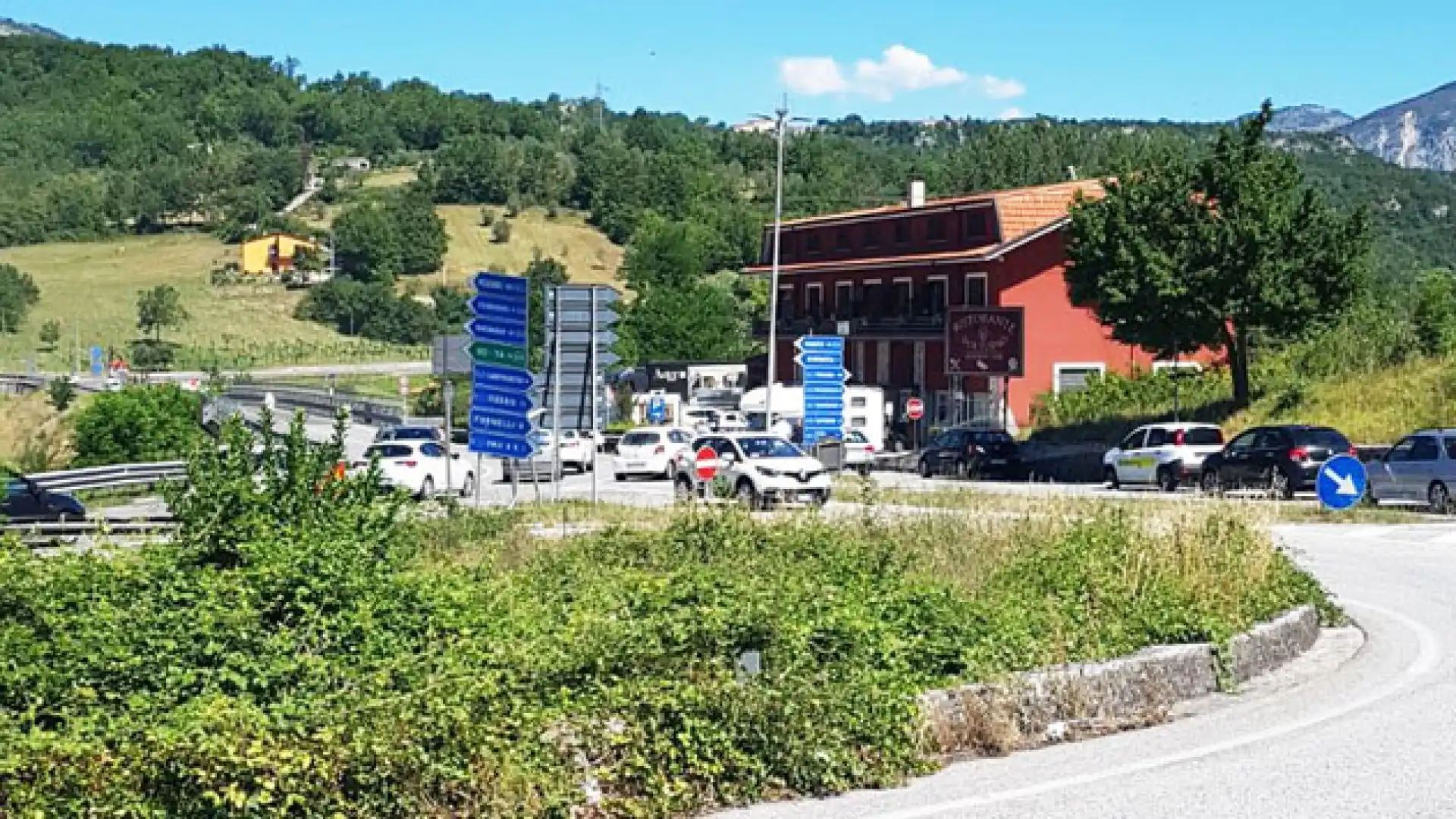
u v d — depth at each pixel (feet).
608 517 89.25
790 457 115.55
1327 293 147.33
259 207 581.94
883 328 227.40
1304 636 49.16
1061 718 36.81
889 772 31.40
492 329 88.28
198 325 451.53
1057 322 208.23
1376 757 33.73
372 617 34.12
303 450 40.60
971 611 41.32
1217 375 177.58
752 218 455.63
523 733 28.09
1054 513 62.80
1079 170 388.16
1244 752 34.37
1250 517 56.95
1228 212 147.74
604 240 542.57
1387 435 134.72
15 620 31.78
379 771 25.84
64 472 135.54
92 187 605.73
